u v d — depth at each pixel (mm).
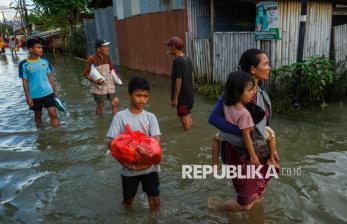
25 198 4105
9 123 7230
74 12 24641
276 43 7242
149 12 12203
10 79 14156
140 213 3699
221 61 8758
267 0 7086
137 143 3107
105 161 5043
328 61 7008
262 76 3211
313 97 7066
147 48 12984
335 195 3859
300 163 4680
